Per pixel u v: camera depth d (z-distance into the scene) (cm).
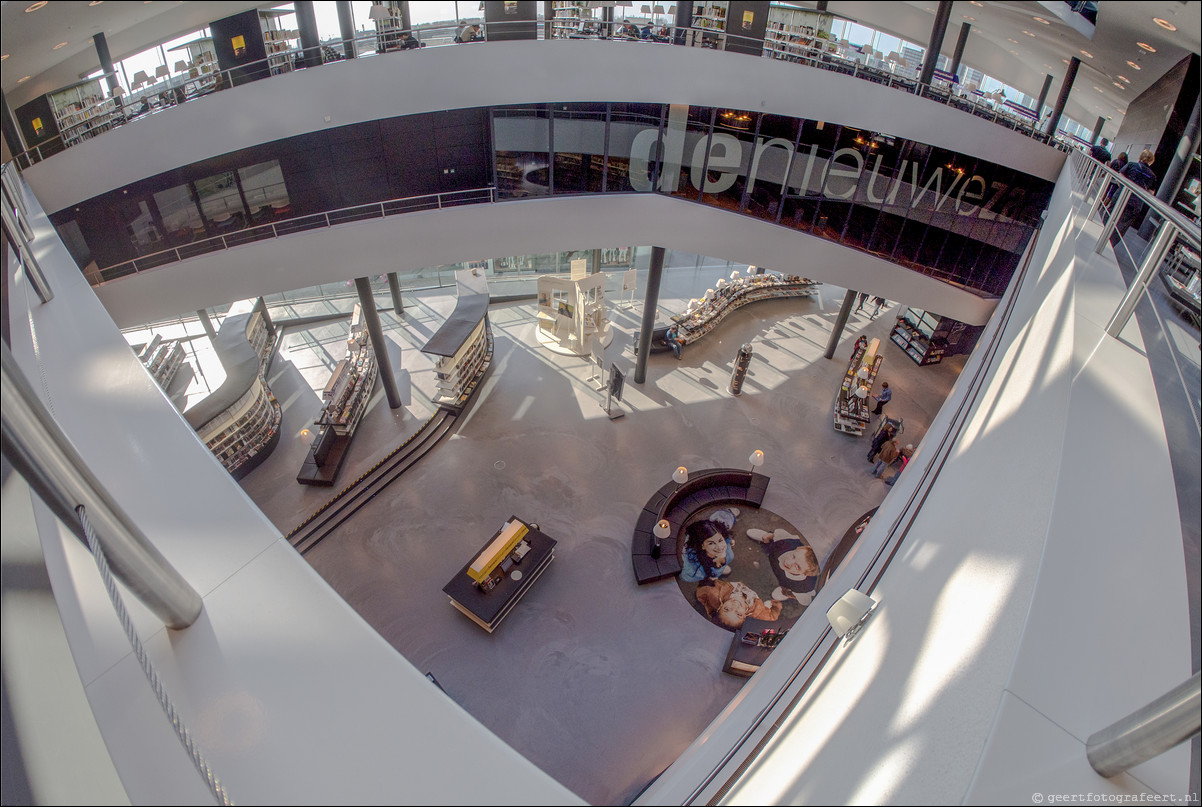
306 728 246
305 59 1469
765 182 1683
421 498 1703
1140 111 1515
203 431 1628
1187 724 170
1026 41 1752
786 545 1633
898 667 287
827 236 1738
